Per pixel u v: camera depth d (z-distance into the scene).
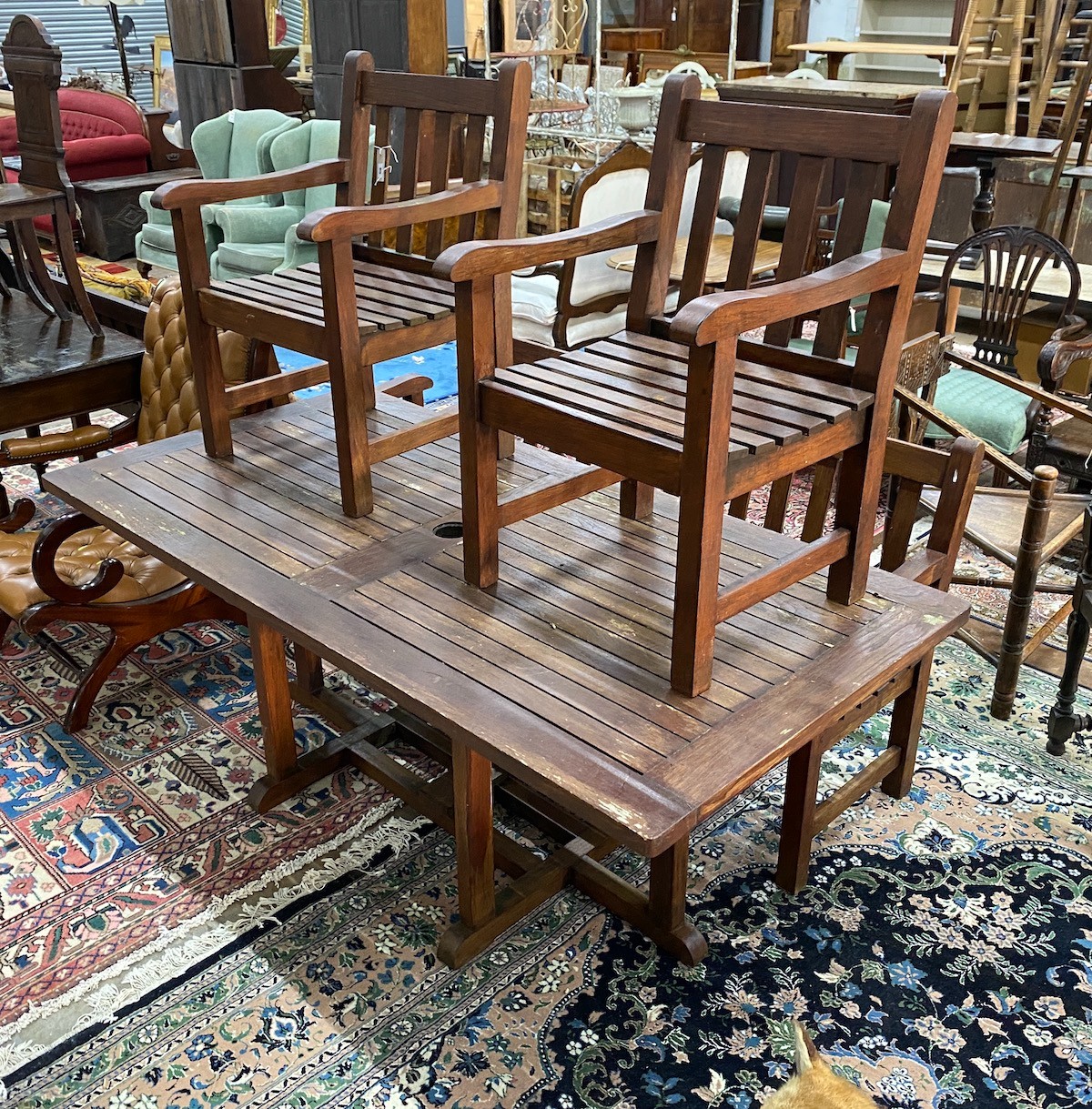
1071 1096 1.71
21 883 2.14
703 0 8.38
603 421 1.69
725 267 4.20
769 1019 1.85
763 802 2.37
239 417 2.86
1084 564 2.33
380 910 2.08
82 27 9.98
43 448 3.08
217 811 2.34
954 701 2.69
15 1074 1.76
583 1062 1.78
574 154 7.07
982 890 2.11
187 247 2.36
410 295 2.33
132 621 2.57
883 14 7.59
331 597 1.98
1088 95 5.61
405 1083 1.75
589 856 2.21
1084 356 3.16
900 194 1.71
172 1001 1.89
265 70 7.67
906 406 2.78
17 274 4.13
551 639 1.86
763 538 2.17
